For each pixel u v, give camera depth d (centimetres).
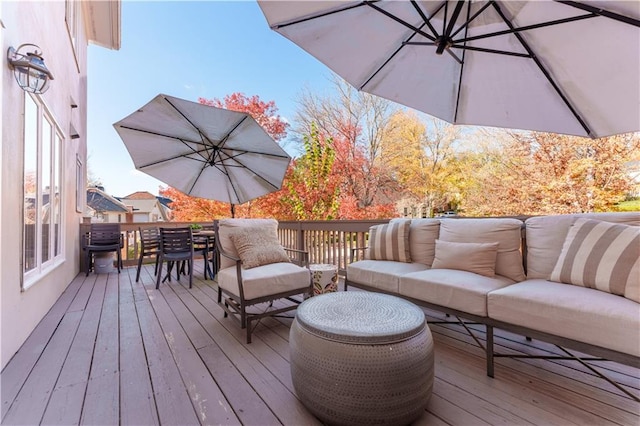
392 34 220
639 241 174
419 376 142
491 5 194
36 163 279
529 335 178
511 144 695
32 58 224
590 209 555
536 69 223
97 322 282
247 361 209
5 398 167
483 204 773
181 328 268
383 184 1039
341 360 140
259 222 332
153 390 175
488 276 237
